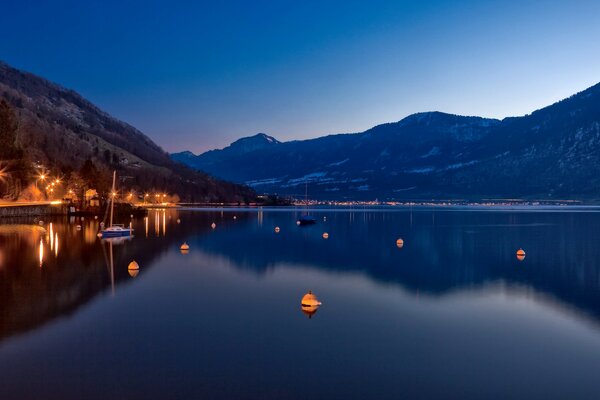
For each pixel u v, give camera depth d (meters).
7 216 116.88
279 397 19.20
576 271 50.69
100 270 46.50
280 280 44.00
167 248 66.56
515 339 27.03
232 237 87.69
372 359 23.59
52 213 140.00
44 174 162.88
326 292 39.00
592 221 149.38
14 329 27.17
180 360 22.88
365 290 40.00
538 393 20.09
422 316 31.77
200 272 47.31
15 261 50.78
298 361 23.09
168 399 18.78
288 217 172.62
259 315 31.20
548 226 125.00
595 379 21.53
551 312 33.06
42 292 36.16
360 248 72.06
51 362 22.33
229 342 25.64
